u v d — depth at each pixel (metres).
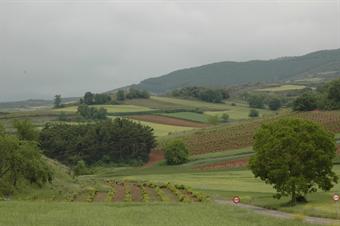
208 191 89.50
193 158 162.00
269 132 72.06
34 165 82.88
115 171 157.38
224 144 171.88
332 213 53.88
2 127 87.50
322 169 69.88
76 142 188.50
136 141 183.62
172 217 44.72
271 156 70.25
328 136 70.69
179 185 94.31
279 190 70.00
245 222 42.16
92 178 128.38
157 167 158.25
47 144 189.12
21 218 41.84
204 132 193.25
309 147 68.81
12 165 79.94
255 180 110.12
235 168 135.38
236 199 62.84
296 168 68.88
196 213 48.59
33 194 78.50
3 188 76.94
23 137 123.75
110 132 186.62
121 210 50.78
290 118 73.81
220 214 48.12
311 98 191.25
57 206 53.78
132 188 97.06
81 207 53.25
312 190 71.94
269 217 46.81
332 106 187.12
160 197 78.88
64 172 115.19
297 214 52.53
